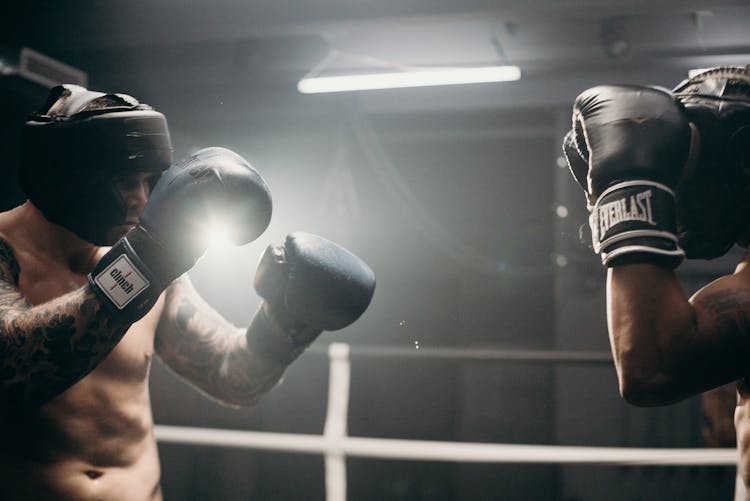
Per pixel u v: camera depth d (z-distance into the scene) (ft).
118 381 3.73
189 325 4.41
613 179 3.07
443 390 27.35
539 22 16.39
